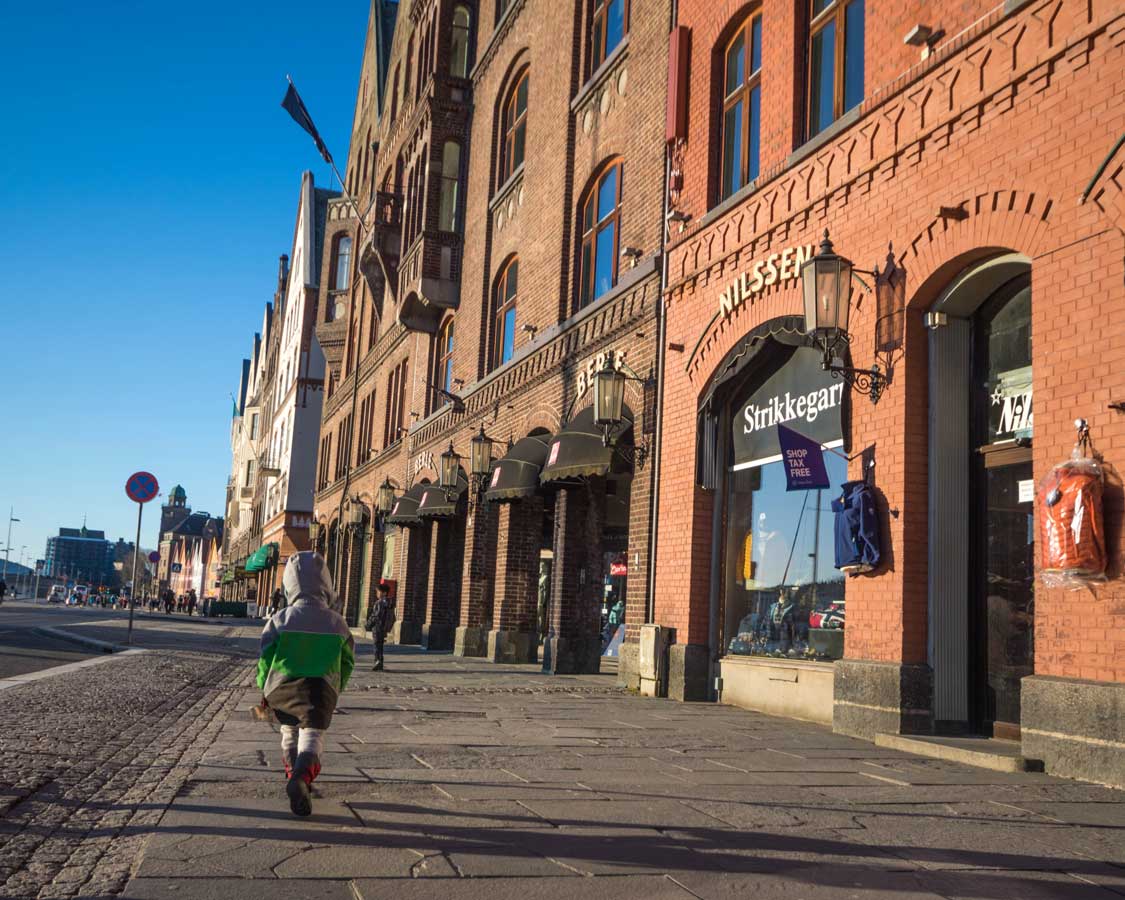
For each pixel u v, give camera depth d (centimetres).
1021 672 877
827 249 1005
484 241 2356
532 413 1952
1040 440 786
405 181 3023
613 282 1698
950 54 920
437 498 2386
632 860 446
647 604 1435
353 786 602
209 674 1441
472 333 2392
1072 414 757
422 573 2816
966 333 969
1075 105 778
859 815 558
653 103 1555
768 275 1191
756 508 1270
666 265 1470
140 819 500
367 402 3819
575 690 1405
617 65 1714
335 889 390
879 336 997
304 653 539
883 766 753
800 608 1158
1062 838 514
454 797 576
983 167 872
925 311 966
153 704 1016
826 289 1001
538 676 1670
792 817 547
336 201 4919
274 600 4569
